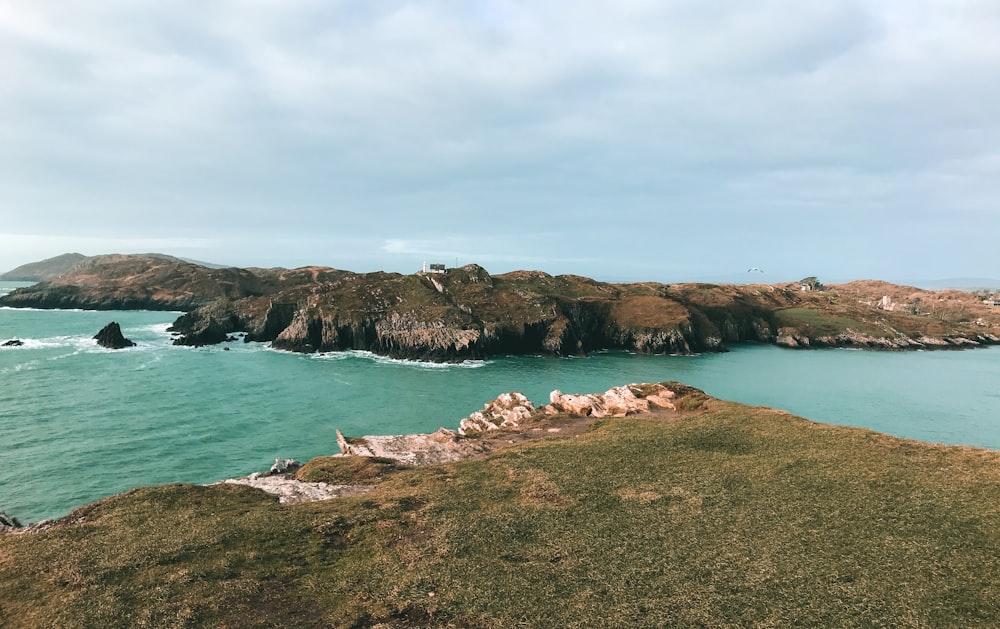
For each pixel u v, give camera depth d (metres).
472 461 39.09
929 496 27.27
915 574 20.62
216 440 86.19
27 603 19.56
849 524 25.02
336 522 27.05
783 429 41.75
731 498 28.92
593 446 40.75
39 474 69.31
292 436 89.88
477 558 23.06
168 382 128.88
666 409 59.62
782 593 19.81
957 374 171.88
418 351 182.75
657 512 27.64
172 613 18.52
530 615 18.89
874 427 107.06
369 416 104.62
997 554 21.70
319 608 19.56
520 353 198.88
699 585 20.56
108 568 21.84
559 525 26.33
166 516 28.48
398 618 18.98
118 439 84.31
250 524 26.64
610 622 18.39
